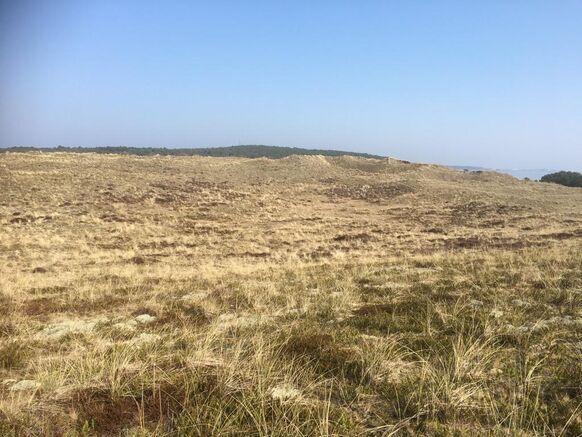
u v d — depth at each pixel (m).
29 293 10.15
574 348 4.71
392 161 72.62
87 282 12.12
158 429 3.13
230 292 9.18
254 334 5.39
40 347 5.51
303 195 48.62
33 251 21.20
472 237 27.61
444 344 4.88
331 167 68.94
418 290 8.35
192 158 72.75
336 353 4.65
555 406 3.49
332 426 3.18
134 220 31.28
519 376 3.98
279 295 8.55
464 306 6.59
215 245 24.80
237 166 66.50
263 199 43.59
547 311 6.31
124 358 4.43
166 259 20.30
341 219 36.19
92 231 27.06
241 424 3.21
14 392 3.87
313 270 13.22
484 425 3.27
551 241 23.89
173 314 7.30
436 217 37.84
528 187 55.41
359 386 3.88
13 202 33.97
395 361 4.44
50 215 30.19
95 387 3.87
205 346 4.68
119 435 3.14
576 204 43.47
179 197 41.28
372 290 8.70
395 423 3.31
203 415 3.27
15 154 59.38
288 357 4.55
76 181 44.16
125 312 7.75
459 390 3.62
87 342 5.63
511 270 10.06
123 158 66.38
